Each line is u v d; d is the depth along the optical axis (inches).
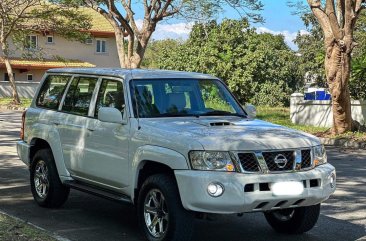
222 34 1366.9
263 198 214.1
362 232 266.7
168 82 272.7
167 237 222.8
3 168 442.6
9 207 307.6
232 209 211.9
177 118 256.1
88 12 2183.8
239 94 1409.9
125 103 257.3
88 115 279.9
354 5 690.8
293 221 255.1
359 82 888.3
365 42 1061.1
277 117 1029.8
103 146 262.2
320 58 960.9
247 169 215.6
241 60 1370.6
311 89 1553.9
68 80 307.1
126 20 1178.6
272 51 1503.4
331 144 700.0
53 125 301.7
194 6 1117.1
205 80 287.6
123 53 1163.9
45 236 227.3
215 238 253.4
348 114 740.0
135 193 244.8
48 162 300.0
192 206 213.8
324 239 253.8
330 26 713.0
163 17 1131.3
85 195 343.9
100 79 281.4
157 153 227.6
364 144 661.9
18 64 1879.9
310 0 734.5
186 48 1416.1
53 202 301.6
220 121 249.3
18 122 916.0
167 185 223.1
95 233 256.8
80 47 2081.7
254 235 259.6
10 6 1446.9
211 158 213.9
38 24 1525.6
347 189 381.7
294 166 223.8
